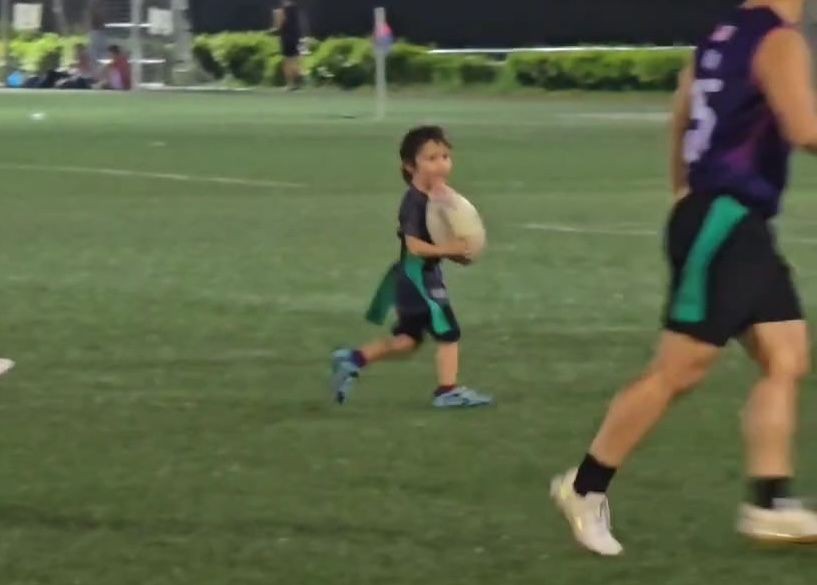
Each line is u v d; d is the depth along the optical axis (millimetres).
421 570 18203
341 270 41594
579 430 24781
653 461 22844
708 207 17922
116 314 35188
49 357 30609
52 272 41469
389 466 22641
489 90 146875
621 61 142500
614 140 91750
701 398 26766
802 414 25484
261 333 32938
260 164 76125
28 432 24781
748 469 19656
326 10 167000
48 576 17984
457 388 26500
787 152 18078
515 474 22234
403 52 151125
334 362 26250
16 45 169250
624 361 30188
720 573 18156
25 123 106438
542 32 161625
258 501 20906
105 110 121688
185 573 18062
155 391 27688
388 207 57250
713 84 18016
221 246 46344
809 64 17906
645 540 19344
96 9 163625
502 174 71250
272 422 25359
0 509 20609
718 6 155000
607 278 40281
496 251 45094
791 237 48719
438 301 26266
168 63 164000
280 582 17766
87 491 21422
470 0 163125
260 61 161375
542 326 33750
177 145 88062
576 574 18094
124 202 59344
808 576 18047
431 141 25969
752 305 17906
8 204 58781
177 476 22141
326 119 109625
